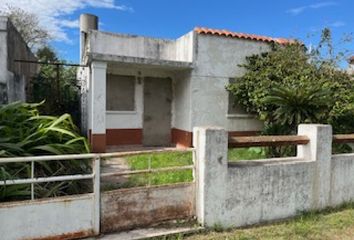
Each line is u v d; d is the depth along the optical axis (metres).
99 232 3.60
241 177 4.22
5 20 6.57
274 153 7.07
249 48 10.23
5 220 3.16
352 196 5.34
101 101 8.26
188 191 4.11
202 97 9.70
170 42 10.92
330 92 7.23
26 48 9.79
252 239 3.88
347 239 3.99
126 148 10.27
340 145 6.74
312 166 4.81
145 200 3.86
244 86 9.66
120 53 10.16
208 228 4.01
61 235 3.40
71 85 11.76
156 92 10.73
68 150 4.36
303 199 4.75
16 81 7.59
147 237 3.63
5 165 3.73
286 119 7.04
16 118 4.71
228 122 10.09
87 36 9.95
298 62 9.31
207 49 9.66
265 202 4.41
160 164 7.00
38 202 3.29
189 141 9.67
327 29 9.71
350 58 10.68
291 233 4.09
